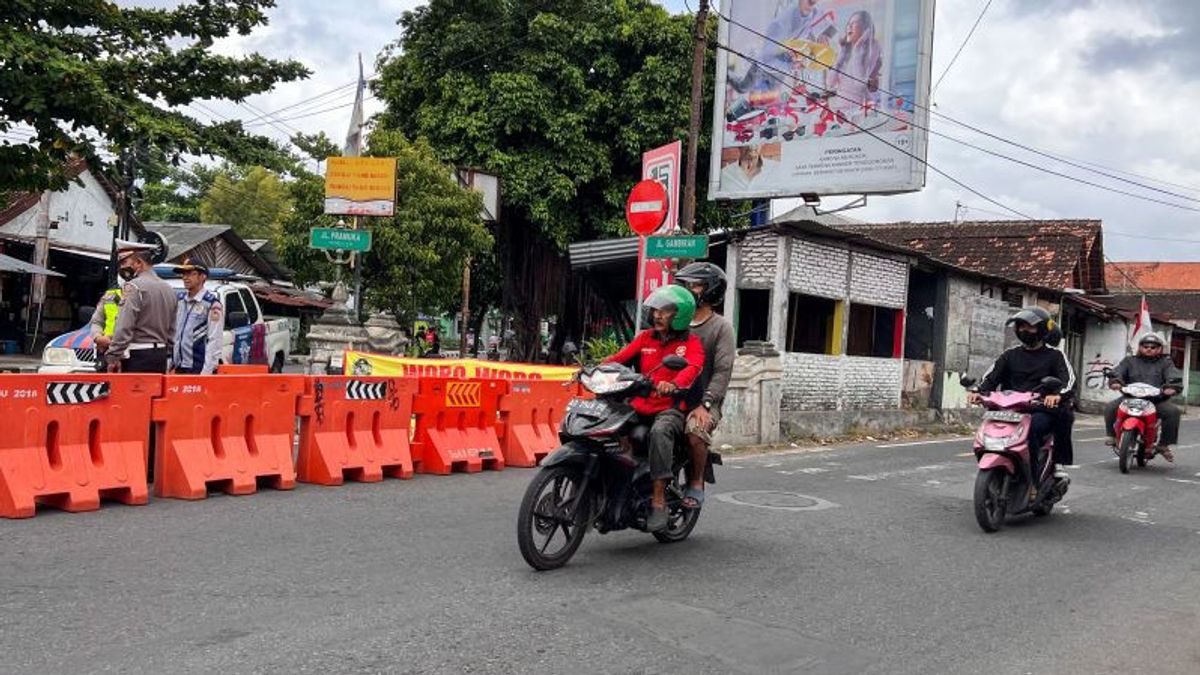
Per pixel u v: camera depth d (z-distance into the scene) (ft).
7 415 21.48
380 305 67.92
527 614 16.33
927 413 65.05
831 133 63.21
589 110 74.84
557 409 37.37
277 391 27.07
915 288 68.80
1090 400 100.68
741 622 16.66
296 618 15.35
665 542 22.67
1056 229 106.63
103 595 16.03
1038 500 28.25
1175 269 207.41
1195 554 25.08
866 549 23.32
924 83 59.52
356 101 71.46
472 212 69.36
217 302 32.12
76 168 94.99
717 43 65.87
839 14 63.16
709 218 80.07
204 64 39.88
